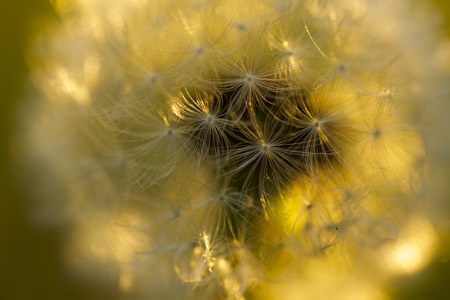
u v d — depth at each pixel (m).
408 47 0.13
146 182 0.13
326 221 0.13
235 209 0.13
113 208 0.13
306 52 0.13
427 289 0.14
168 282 0.13
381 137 0.13
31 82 0.15
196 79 0.13
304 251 0.13
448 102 0.13
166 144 0.13
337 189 0.13
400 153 0.13
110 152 0.13
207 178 0.13
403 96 0.13
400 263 0.13
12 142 0.15
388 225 0.13
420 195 0.13
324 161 0.13
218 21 0.13
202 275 0.13
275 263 0.13
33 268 0.15
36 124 0.14
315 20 0.13
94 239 0.14
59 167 0.14
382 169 0.13
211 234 0.13
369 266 0.13
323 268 0.13
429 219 0.13
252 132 0.12
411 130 0.13
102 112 0.13
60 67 0.14
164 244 0.13
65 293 0.14
